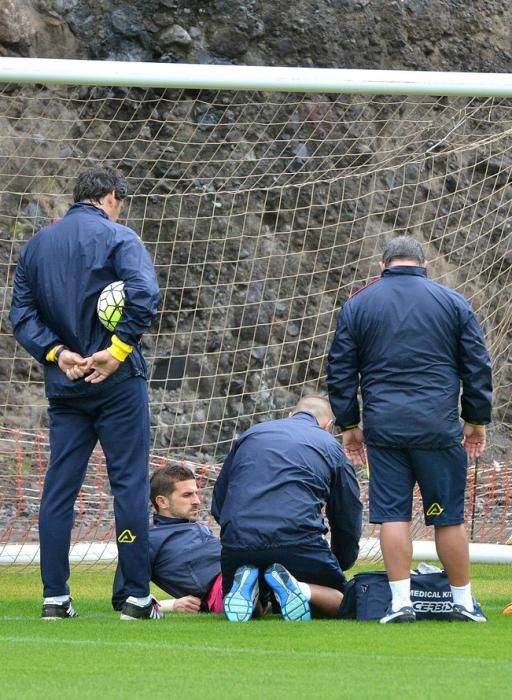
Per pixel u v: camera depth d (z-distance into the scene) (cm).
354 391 2078
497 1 6931
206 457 4934
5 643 1741
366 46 6394
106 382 2017
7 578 3008
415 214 5662
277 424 2219
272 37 6172
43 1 5738
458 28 6744
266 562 2098
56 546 2056
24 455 4059
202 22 6062
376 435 2009
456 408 2027
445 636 1820
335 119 5888
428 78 2981
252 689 1347
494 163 5766
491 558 3100
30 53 5666
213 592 2242
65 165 5419
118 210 2153
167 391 5188
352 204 5662
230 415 5256
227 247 5484
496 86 2984
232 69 2923
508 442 5325
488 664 1543
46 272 2064
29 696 1298
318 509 2133
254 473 2138
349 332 2062
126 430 2036
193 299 5372
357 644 1730
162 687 1362
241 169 5678
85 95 5609
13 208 5191
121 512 2036
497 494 4019
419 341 2017
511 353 5347
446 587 2067
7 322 5094
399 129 5834
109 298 2005
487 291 5294
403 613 1988
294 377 5438
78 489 2080
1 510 3822
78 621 2034
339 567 2150
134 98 5700
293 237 5588
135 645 1720
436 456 2000
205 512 3681
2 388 5053
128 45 5919
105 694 1312
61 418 2066
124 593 2075
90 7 5881
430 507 2022
